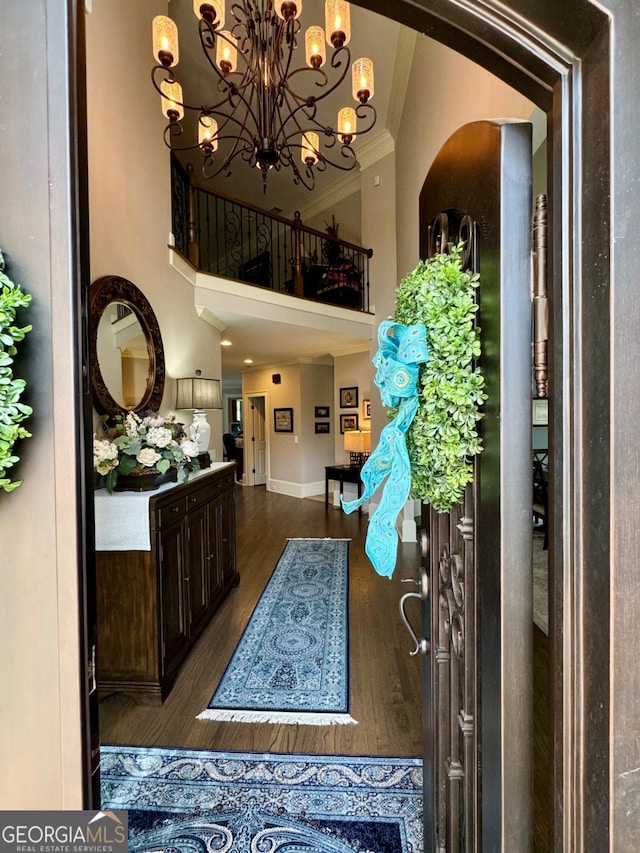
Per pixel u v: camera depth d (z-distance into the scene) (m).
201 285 3.84
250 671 2.18
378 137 5.18
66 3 0.55
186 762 1.59
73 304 0.56
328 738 1.71
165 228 3.27
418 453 0.81
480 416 0.73
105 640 1.95
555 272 0.58
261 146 2.48
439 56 2.93
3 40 0.55
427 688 1.07
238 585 3.36
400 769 1.55
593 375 0.52
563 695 0.57
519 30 0.53
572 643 0.56
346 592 3.20
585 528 0.54
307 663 2.25
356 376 6.23
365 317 5.39
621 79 0.48
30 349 0.56
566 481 0.57
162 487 2.21
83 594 0.57
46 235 0.55
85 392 0.59
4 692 0.57
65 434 0.56
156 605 1.96
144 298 2.82
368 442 5.68
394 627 2.64
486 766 0.73
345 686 2.04
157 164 3.14
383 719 1.82
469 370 0.73
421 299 0.78
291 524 5.40
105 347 2.37
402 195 4.45
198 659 2.30
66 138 0.55
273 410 8.01
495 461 0.70
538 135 1.48
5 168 0.55
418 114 3.66
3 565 0.57
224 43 2.42
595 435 0.52
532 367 0.67
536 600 2.30
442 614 1.00
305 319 4.77
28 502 0.56
